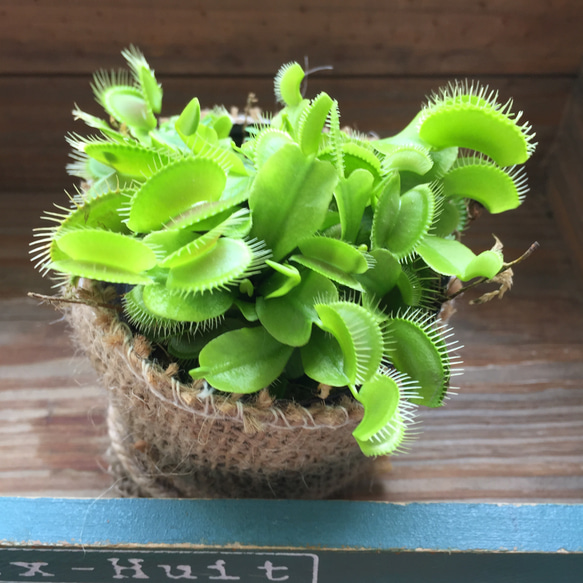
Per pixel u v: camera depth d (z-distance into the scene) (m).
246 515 0.21
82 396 0.29
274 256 0.18
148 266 0.17
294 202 0.18
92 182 0.22
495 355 0.31
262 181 0.18
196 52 0.30
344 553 0.21
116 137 0.20
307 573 0.22
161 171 0.17
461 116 0.19
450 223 0.21
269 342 0.18
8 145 0.32
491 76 0.31
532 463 0.28
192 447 0.21
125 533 0.20
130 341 0.19
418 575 0.22
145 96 0.21
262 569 0.21
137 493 0.25
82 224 0.19
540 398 0.30
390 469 0.26
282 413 0.18
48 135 0.32
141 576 0.22
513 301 0.32
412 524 0.21
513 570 0.21
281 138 0.19
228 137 0.24
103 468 0.27
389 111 0.32
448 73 0.31
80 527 0.21
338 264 0.18
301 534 0.21
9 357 0.29
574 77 0.31
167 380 0.18
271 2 0.28
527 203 0.35
